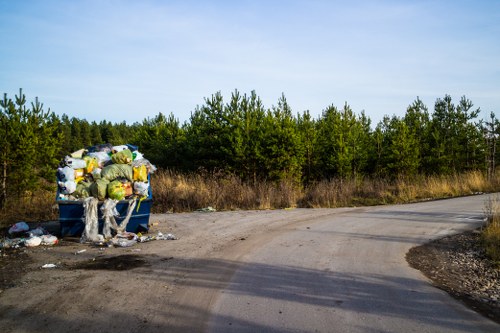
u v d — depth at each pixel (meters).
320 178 23.02
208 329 4.23
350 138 23.22
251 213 13.64
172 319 4.50
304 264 6.81
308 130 23.33
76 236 9.55
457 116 25.33
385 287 5.61
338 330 4.20
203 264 6.89
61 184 9.37
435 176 23.03
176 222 11.83
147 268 6.66
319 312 4.69
